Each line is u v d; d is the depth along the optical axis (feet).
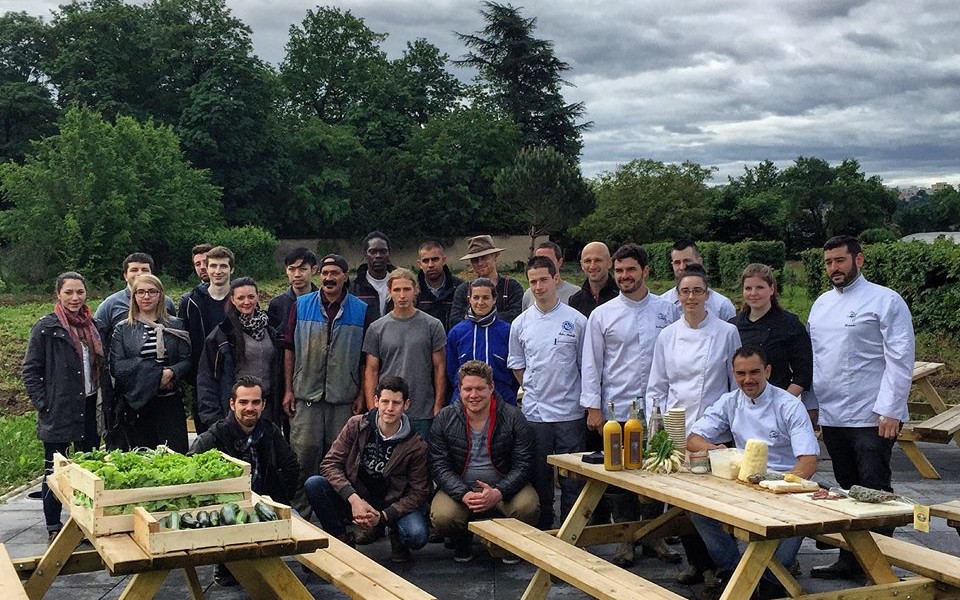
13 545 21.08
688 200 167.84
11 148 155.94
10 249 119.55
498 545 17.22
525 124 201.98
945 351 48.08
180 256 140.97
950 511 16.34
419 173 182.50
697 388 18.21
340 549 15.64
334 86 201.16
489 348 21.22
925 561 14.76
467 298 23.66
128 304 24.20
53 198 121.08
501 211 185.26
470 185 187.73
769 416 16.65
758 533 12.55
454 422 19.38
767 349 19.22
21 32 163.63
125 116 144.87
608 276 22.27
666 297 22.00
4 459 30.22
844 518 12.87
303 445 21.48
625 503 19.15
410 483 19.34
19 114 157.69
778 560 14.44
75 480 14.30
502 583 18.08
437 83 213.46
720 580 16.92
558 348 20.17
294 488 18.99
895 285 52.95
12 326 68.64
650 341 19.77
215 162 164.66
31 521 23.25
